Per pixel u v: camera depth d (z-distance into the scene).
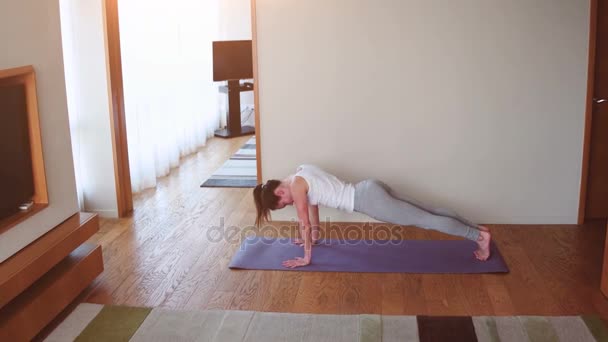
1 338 2.91
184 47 6.87
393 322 3.35
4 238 3.12
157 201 5.48
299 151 4.76
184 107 6.90
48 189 3.51
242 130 8.11
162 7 6.22
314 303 3.60
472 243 4.39
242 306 3.58
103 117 4.90
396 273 3.96
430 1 4.42
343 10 4.48
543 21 4.41
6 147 3.14
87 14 4.75
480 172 4.68
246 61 7.74
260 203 4.08
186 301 3.64
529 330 3.25
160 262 4.19
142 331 3.31
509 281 3.83
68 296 3.50
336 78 4.59
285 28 4.54
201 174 6.30
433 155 4.68
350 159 4.74
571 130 4.57
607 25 4.45
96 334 3.29
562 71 4.48
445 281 3.84
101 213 5.09
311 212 4.50
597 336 3.19
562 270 3.97
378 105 4.61
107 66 4.82
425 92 4.57
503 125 4.59
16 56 3.21
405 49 4.50
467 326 3.29
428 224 3.98
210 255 4.30
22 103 3.29
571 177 4.66
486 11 4.41
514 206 4.73
